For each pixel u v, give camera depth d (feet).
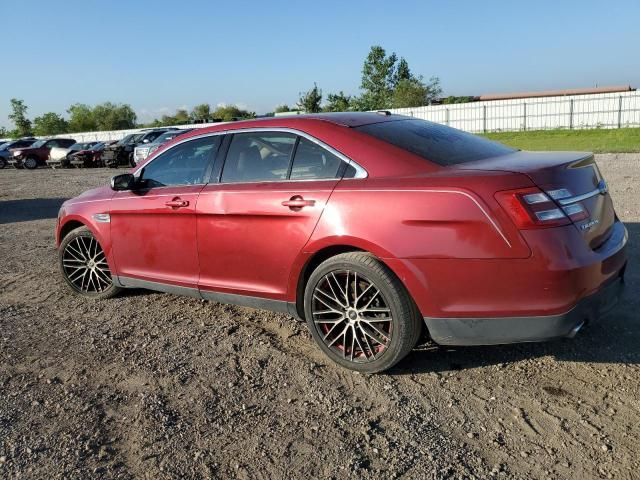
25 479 9.07
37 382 12.35
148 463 9.42
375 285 11.50
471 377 11.85
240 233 13.50
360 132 12.51
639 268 17.71
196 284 14.76
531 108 109.81
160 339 14.52
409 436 9.91
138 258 16.10
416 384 11.69
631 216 24.90
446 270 10.80
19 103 228.02
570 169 11.19
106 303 17.53
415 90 165.99
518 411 10.50
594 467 8.86
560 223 10.43
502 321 10.69
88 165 95.55
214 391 11.72
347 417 10.59
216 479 8.98
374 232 11.34
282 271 12.96
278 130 13.51
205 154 14.76
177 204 14.65
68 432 10.35
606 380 11.39
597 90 182.50
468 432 9.95
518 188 10.40
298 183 12.73
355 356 12.32
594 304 10.87
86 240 17.83
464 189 10.62
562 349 12.77
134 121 281.54
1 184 63.77
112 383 12.21
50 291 18.99
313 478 8.92
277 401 11.25
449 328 11.09
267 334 14.57
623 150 58.85
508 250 10.36
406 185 11.24
